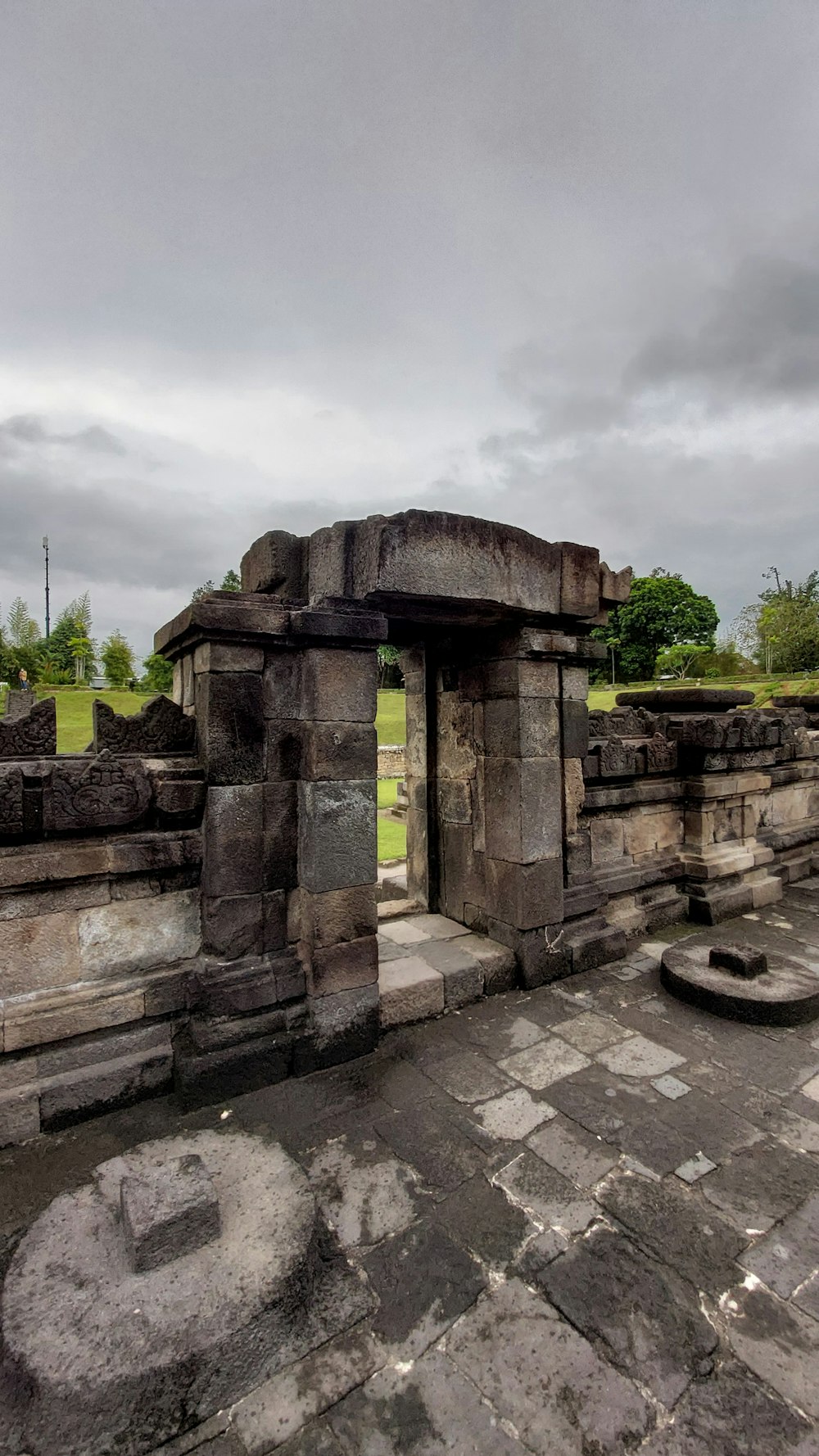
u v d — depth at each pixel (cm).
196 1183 218
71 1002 314
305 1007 355
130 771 318
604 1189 265
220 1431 179
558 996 443
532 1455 171
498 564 388
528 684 450
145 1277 199
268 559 377
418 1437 176
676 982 439
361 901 363
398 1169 277
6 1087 296
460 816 516
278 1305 197
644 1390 187
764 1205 257
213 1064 321
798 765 786
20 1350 177
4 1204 257
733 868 622
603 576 469
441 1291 219
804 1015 403
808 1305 213
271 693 353
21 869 297
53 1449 168
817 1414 179
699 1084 340
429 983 410
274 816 355
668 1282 222
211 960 340
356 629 349
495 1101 325
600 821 555
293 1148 291
